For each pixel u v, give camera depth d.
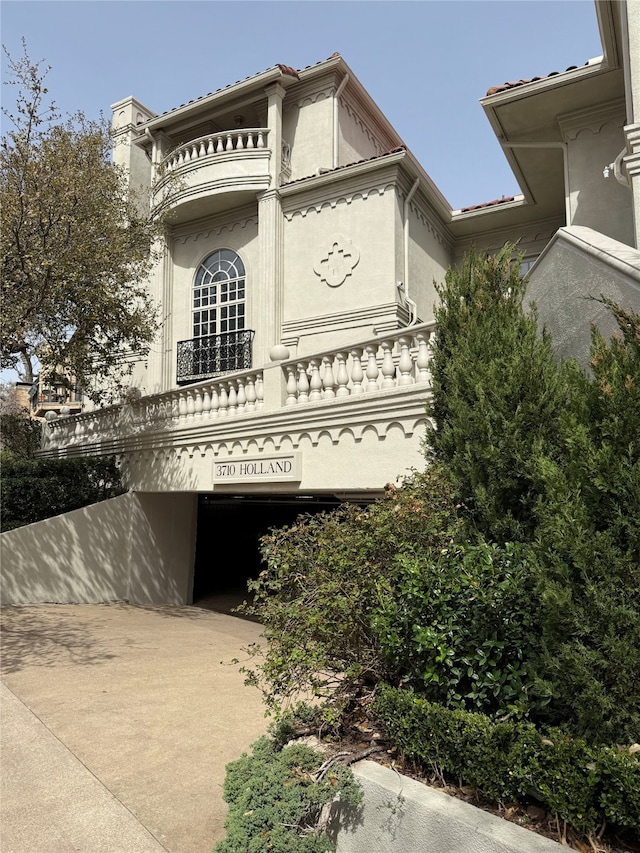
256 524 17.78
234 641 9.36
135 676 7.12
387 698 3.49
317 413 8.38
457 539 3.91
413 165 13.47
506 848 2.47
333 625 3.80
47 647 8.36
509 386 3.83
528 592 3.18
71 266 10.20
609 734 2.67
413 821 2.84
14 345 10.92
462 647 3.25
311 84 15.79
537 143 11.21
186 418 11.39
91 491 13.21
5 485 12.32
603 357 3.02
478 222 16.17
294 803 3.02
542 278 4.81
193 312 16.55
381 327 13.15
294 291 14.63
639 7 7.59
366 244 13.65
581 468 2.87
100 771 4.56
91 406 19.36
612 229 10.32
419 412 7.06
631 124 7.66
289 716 4.03
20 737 5.22
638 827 2.45
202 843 3.60
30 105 10.04
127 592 12.68
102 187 11.29
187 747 5.02
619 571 2.68
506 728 2.88
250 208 15.68
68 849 3.54
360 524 4.27
